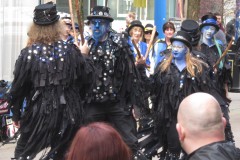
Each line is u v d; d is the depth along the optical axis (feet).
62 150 19.63
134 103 23.62
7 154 29.66
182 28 25.99
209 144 11.40
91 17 23.09
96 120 23.22
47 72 19.45
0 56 38.75
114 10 56.95
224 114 24.18
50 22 19.70
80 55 20.17
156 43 33.24
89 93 22.18
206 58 24.12
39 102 19.45
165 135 23.56
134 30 33.24
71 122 19.43
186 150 11.66
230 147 11.34
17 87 19.66
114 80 23.17
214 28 27.73
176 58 23.34
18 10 38.70
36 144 19.56
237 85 59.88
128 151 10.18
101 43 23.21
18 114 20.16
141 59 24.44
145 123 24.43
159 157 24.20
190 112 11.55
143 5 49.24
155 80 23.59
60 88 19.49
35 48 19.61
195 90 23.09
